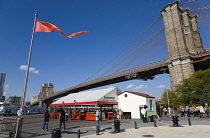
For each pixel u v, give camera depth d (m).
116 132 11.41
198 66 48.69
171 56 48.06
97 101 21.28
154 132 11.02
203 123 15.38
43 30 13.73
